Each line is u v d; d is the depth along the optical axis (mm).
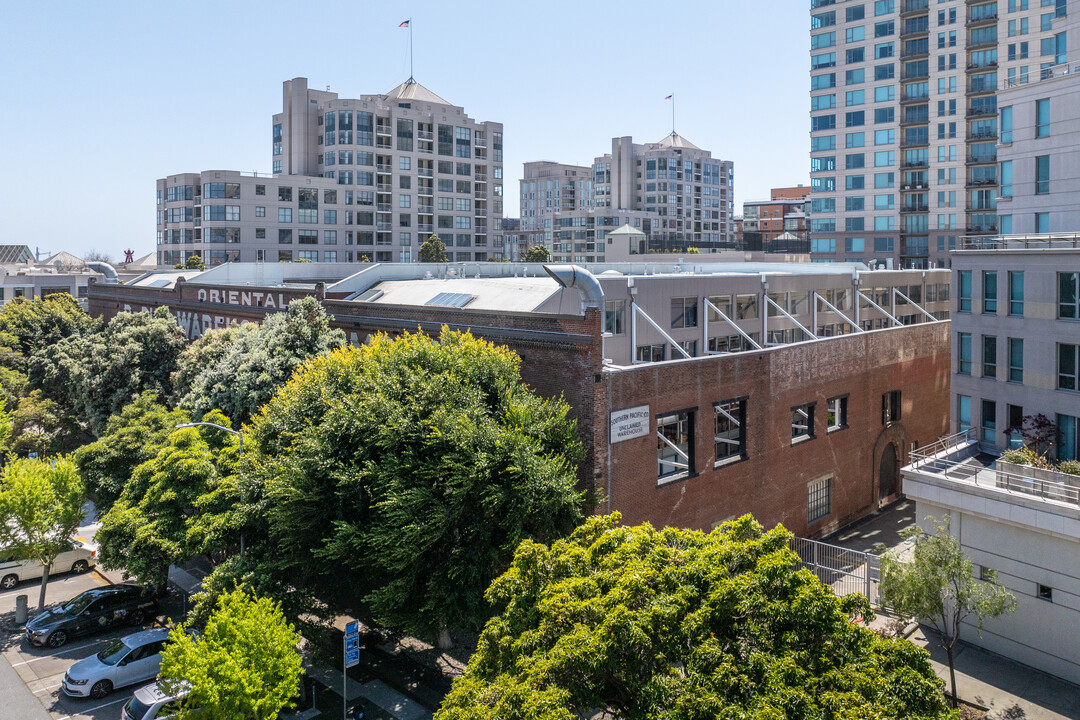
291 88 118625
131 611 32375
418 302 45594
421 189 123562
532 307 38594
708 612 15906
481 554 23938
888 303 57688
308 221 112312
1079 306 31609
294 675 20609
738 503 34719
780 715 13789
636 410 29953
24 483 31625
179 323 57906
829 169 101875
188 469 29688
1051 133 38031
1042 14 83875
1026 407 33781
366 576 25453
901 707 14617
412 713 24969
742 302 46906
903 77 95625
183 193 111000
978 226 91250
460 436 23938
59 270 126562
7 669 28781
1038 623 26766
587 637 15727
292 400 29047
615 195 187500
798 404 37906
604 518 21234
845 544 38906
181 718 19406
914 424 46781
